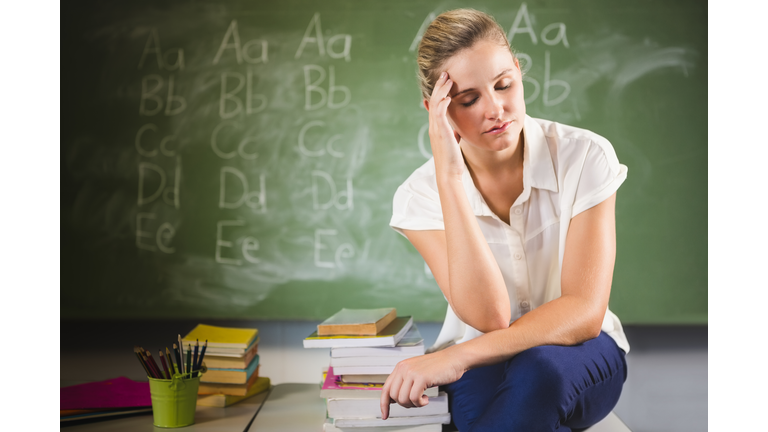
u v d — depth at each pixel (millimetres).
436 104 981
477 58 947
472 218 989
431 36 998
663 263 2602
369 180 2693
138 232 2750
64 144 2771
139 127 2758
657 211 2609
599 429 1107
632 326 2590
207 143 2740
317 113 2715
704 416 1613
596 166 1000
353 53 2709
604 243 958
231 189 2734
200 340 1341
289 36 2727
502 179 1095
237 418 1215
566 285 960
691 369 2037
